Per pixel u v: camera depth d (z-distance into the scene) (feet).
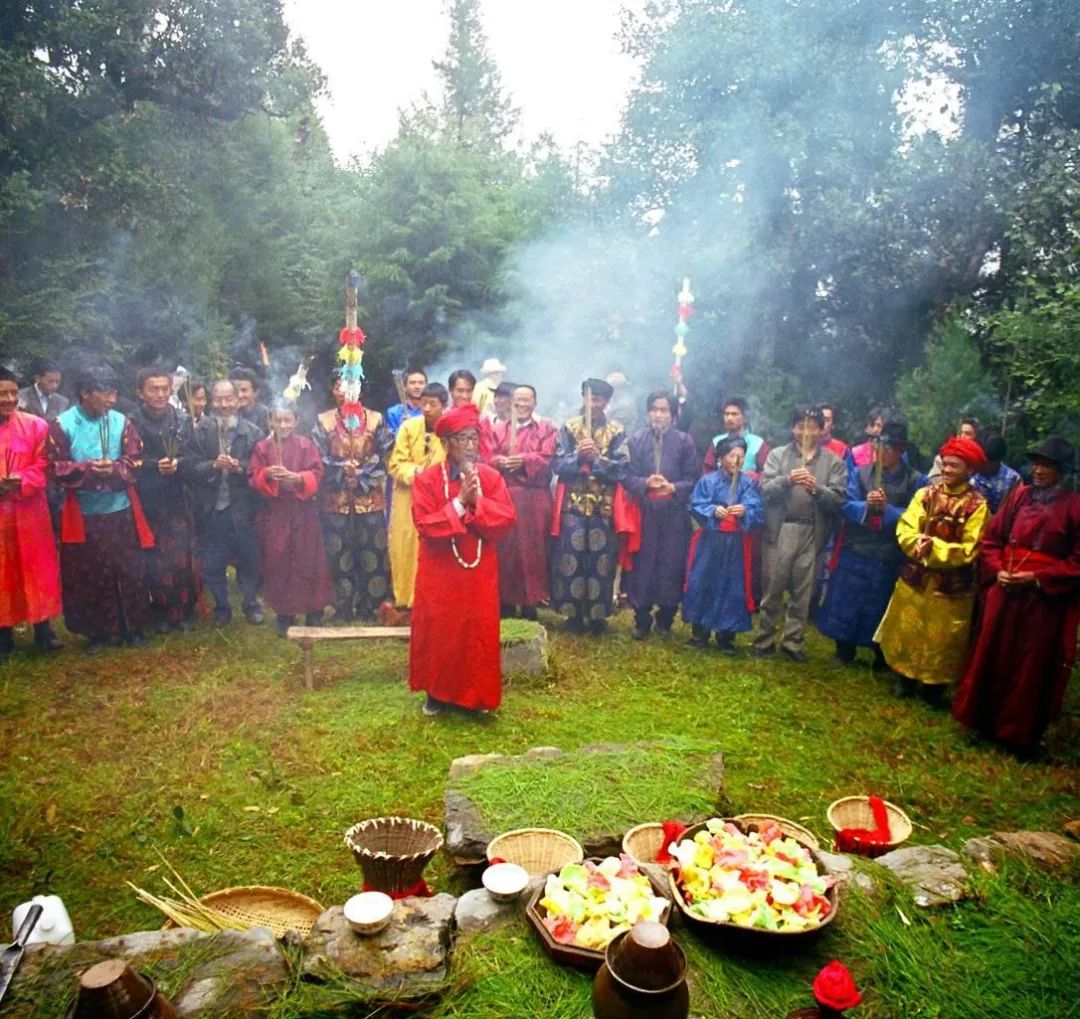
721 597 22.26
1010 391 25.93
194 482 22.50
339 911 8.97
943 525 18.37
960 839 13.78
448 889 11.78
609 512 22.95
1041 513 16.46
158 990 7.58
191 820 13.43
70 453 20.57
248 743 16.14
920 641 18.94
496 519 16.38
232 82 44.96
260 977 8.27
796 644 21.95
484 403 26.37
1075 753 17.10
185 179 48.91
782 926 8.79
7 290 37.50
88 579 20.83
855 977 8.71
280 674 19.84
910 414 27.27
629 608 26.94
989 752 16.90
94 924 11.03
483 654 16.88
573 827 11.43
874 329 36.47
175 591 22.66
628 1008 6.94
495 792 12.07
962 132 33.30
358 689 18.94
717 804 12.59
